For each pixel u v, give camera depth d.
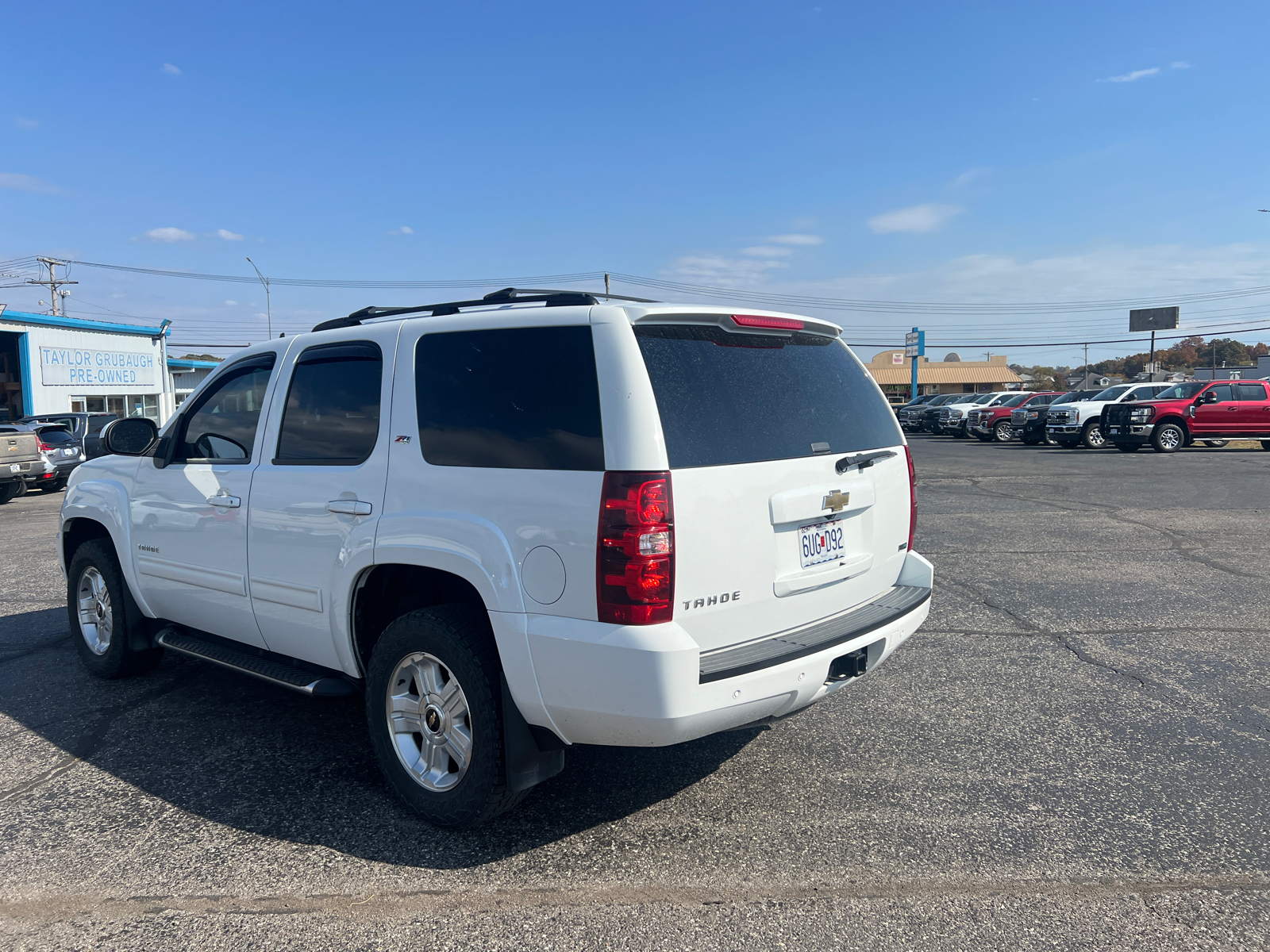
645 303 3.03
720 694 2.70
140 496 4.48
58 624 6.24
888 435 3.79
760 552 2.92
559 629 2.71
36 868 2.92
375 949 2.47
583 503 2.68
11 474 15.55
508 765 2.92
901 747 3.91
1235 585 7.11
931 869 2.88
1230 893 2.72
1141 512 11.38
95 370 32.47
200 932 2.56
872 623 3.25
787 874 2.85
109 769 3.73
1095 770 3.65
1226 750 3.83
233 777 3.63
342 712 4.42
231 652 4.05
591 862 2.94
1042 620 6.09
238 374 4.12
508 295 3.47
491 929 2.56
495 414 2.98
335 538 3.38
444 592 3.45
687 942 2.49
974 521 10.76
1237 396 22.38
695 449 2.76
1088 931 2.53
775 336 3.31
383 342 3.40
